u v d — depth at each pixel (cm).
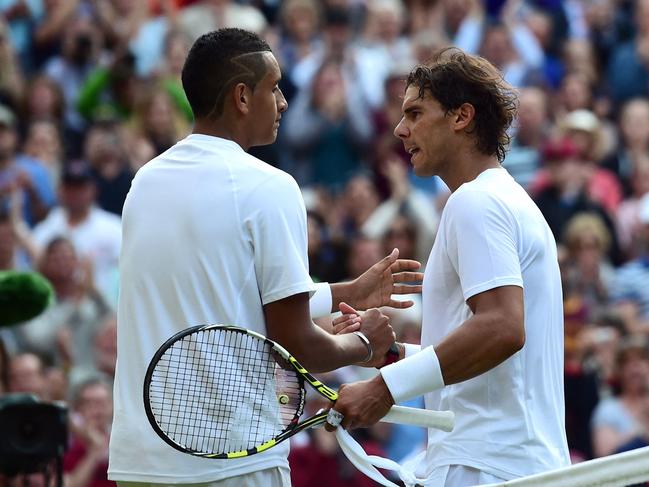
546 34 4506
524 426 1328
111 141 3416
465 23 4325
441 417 1294
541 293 1348
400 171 3428
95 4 4112
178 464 1272
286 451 1308
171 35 3984
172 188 1305
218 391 1276
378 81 3897
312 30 4159
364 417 1280
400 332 2586
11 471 1658
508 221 1322
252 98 1334
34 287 1681
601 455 2702
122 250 1332
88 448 2444
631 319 3009
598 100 4384
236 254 1282
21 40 4109
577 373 2766
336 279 3144
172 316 1291
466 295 1305
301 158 3803
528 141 3834
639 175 3931
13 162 3466
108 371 2792
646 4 4559
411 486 1312
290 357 1266
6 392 2030
